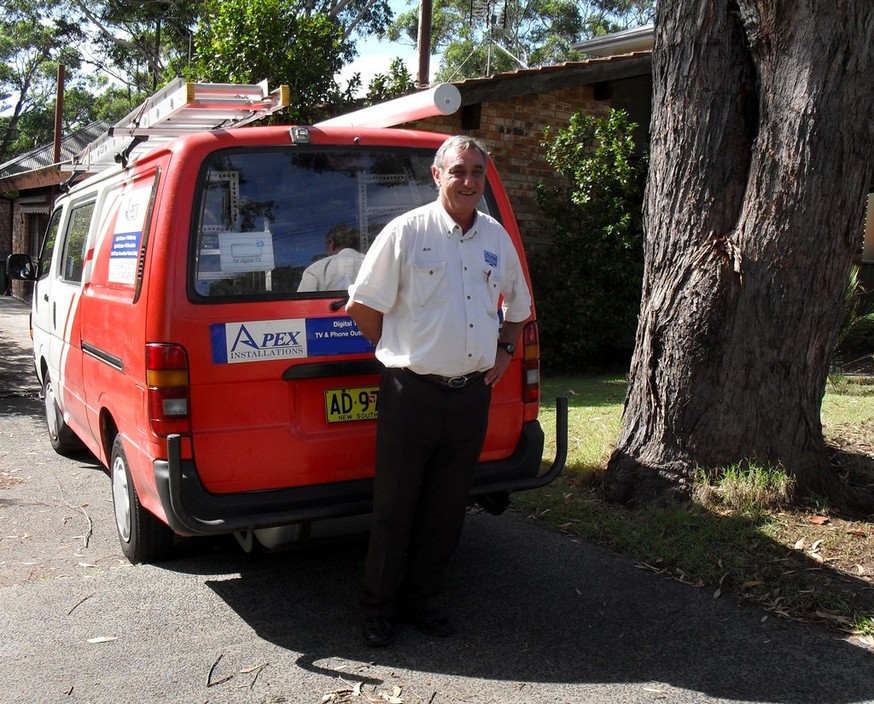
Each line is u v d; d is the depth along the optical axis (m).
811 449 4.97
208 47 10.57
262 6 10.27
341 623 3.84
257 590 4.21
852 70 4.59
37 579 4.32
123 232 4.40
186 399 3.56
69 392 5.79
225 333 3.62
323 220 3.92
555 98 10.83
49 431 7.08
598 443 6.20
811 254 4.77
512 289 3.68
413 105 4.00
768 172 4.75
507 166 10.55
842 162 4.69
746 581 4.05
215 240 3.70
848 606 3.79
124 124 5.14
